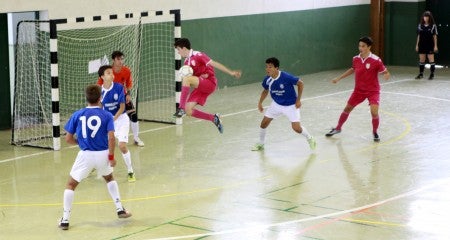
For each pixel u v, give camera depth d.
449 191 9.05
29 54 13.85
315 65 21.28
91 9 14.88
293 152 11.45
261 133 11.59
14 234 7.64
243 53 18.94
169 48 16.84
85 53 14.87
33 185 9.67
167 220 8.06
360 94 12.19
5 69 13.73
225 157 11.17
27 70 13.85
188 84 10.52
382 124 13.62
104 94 9.85
